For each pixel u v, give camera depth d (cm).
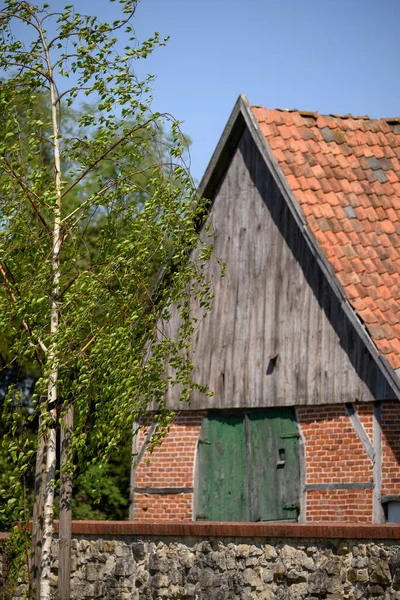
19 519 1452
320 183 2061
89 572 1605
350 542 1309
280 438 2028
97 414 1441
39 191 1476
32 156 1460
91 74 1509
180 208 1480
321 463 1953
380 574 1270
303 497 1966
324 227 1984
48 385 1423
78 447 1412
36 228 1472
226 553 1441
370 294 1903
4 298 1455
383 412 1872
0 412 2803
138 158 1523
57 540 1634
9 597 1645
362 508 1878
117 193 1488
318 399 1959
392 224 2056
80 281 1430
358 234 2002
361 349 1903
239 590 1416
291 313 2041
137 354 1454
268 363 2061
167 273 1517
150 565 1528
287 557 1371
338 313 1953
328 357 1958
